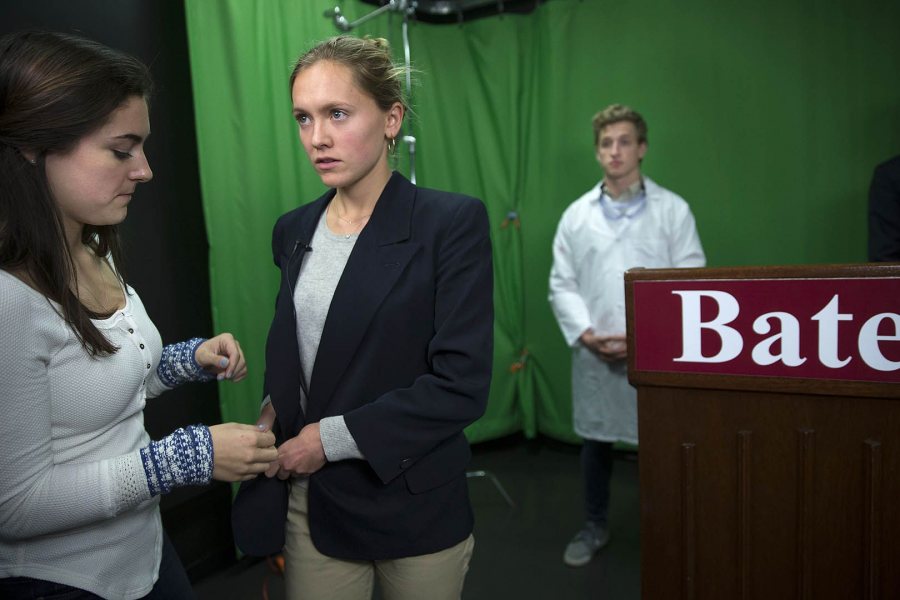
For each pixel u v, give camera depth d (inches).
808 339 34.1
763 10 102.6
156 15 81.4
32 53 28.9
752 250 108.4
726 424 36.7
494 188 122.0
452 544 41.3
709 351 36.2
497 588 81.0
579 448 125.5
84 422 31.8
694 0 106.7
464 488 43.3
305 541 42.6
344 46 37.8
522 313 126.3
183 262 86.1
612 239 90.4
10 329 27.8
